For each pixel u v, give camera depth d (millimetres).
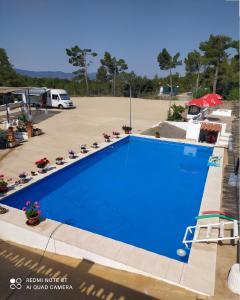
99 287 6227
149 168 15898
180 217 10773
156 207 11547
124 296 5938
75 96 54812
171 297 5840
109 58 67500
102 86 65500
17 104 33781
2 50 50594
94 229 9875
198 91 43625
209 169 13891
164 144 20000
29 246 8109
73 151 15742
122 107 37500
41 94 33031
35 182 12016
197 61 54125
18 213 8930
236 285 5859
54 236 7707
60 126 24125
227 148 17703
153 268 6570
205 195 10898
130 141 20922
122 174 14961
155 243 9117
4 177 12531
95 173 15023
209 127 19125
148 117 29812
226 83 49312
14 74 52906
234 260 6996
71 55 63344
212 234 8156
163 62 54938
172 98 51188
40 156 15648
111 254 7023
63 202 11742
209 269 6590
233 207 9953
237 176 12516
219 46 47062
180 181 14180
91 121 26797
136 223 10297
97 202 11828
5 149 16875
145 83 64125
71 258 7410
